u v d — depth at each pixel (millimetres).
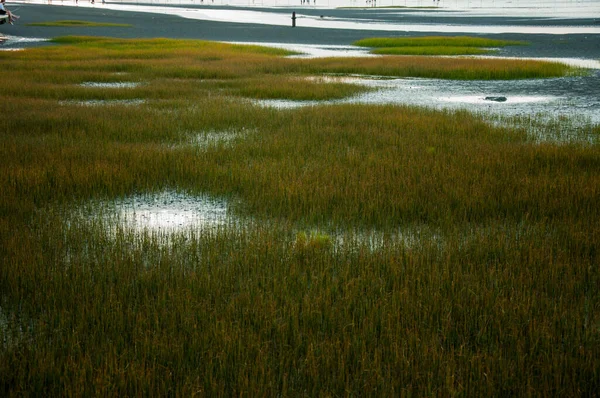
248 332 6207
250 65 40844
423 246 8703
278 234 9336
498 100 27281
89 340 6094
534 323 6219
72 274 7609
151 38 68375
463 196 11133
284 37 75125
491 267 7980
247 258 8109
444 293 7098
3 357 5809
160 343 5906
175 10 153750
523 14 134000
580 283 7359
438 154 14914
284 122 19953
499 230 9508
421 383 5418
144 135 17797
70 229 9469
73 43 62156
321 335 6211
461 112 22250
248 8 178000
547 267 7836
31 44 60969
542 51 55312
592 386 5453
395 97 28312
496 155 14680
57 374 5504
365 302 6797
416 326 6262
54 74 34750
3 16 81438
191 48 55969
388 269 7742
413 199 10922
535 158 14516
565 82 34156
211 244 8773
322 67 40031
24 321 6711
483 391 5305
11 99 24875
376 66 39969
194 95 27406
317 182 11859
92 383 5332
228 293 7195
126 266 7832
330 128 18453
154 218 10844
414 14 143750
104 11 136125
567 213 10359
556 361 5594
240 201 11578
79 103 25344
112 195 12016
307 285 7344
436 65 40406
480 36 74562
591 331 6285
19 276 7477
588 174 13102
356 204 10789
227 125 19516
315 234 9438
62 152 14820
